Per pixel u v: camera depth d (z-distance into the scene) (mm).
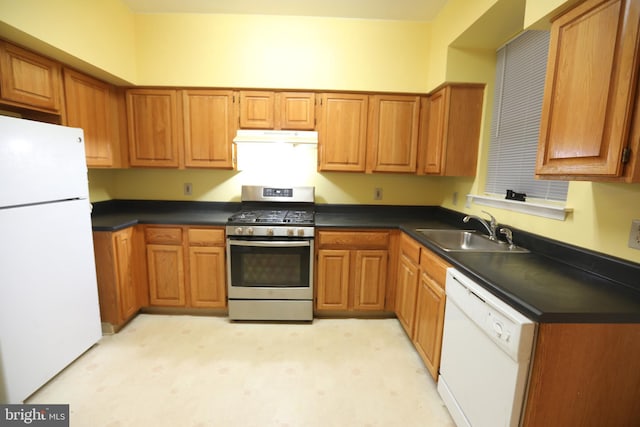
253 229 2254
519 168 1895
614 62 923
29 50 1722
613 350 960
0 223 1381
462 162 2266
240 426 1422
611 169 941
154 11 2338
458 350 1371
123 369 1797
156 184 2816
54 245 1646
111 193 2787
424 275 1823
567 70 1105
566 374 965
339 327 2346
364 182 2842
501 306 1050
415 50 2420
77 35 1845
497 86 2125
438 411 1536
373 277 2398
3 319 1406
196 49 2383
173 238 2344
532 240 1604
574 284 1150
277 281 2359
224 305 2412
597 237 1275
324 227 2324
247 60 2398
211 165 2518
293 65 2410
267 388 1668
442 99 2258
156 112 2459
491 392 1112
